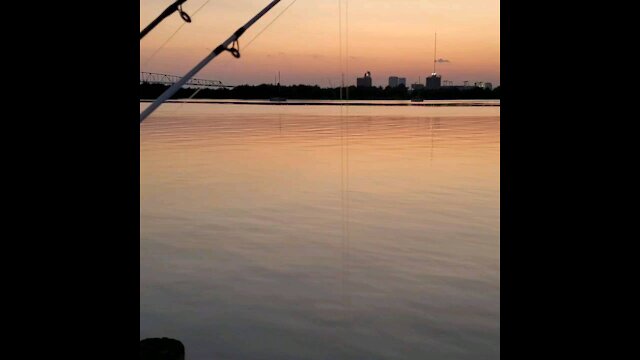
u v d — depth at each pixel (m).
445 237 8.25
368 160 18.00
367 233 8.56
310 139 26.19
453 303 5.45
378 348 4.48
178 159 18.17
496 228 8.81
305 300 5.58
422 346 4.51
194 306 5.45
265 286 6.05
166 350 1.66
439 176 14.53
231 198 11.59
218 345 4.55
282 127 35.75
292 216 9.87
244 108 82.50
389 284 6.06
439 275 6.38
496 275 6.37
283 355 4.38
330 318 5.08
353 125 37.91
